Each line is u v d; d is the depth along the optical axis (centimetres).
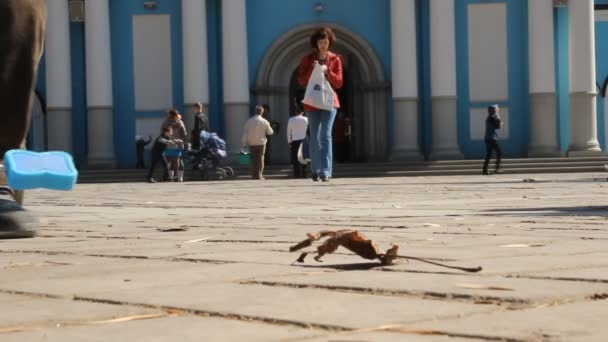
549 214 1063
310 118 2347
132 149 4078
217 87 4062
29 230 819
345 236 521
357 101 4100
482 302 405
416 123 3966
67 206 1529
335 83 2289
